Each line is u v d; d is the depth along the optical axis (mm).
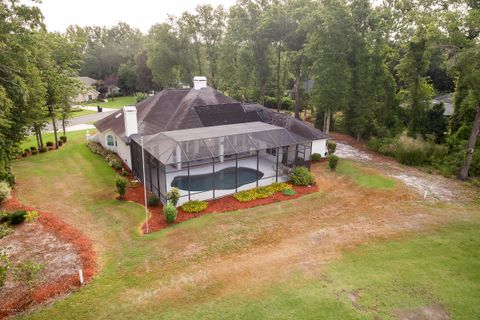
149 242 18812
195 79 39844
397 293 15023
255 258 17547
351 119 43844
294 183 27938
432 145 35438
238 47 60469
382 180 29656
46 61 34781
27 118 26297
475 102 28156
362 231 20625
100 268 16406
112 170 31281
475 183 29172
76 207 23141
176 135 26828
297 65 54094
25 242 18578
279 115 37250
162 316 13438
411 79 37688
